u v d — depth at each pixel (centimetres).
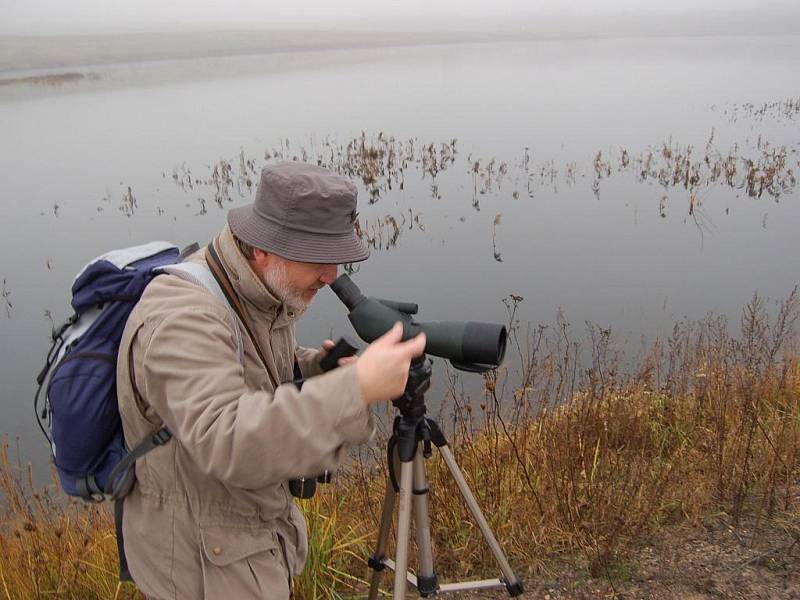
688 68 4722
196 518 168
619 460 349
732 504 320
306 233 165
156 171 1725
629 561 288
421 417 204
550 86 3653
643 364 515
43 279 1002
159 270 169
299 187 163
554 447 354
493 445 362
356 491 359
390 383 150
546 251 1048
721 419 383
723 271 943
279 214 165
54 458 180
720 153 1669
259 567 175
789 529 300
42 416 184
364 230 1118
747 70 4328
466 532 305
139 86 4931
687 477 339
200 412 148
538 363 495
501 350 189
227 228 176
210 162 1800
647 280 919
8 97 4362
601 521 300
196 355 153
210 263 173
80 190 1553
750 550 289
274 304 177
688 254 1023
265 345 178
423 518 215
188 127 2572
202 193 1478
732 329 746
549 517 310
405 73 5050
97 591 280
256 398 149
